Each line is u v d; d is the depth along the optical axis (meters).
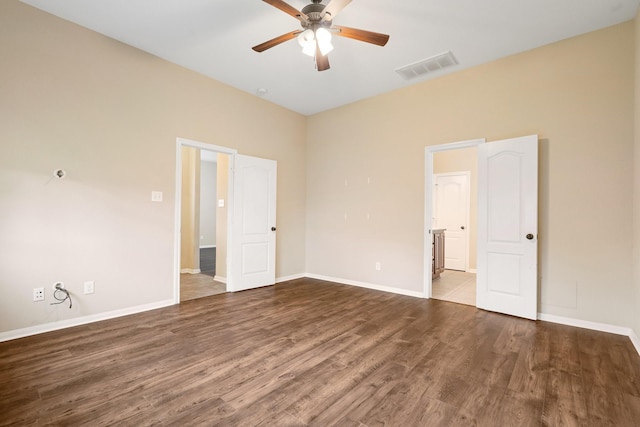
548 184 3.21
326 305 3.73
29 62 2.70
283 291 4.42
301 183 5.44
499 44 3.21
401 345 2.58
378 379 2.04
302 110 5.28
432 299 4.02
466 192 6.27
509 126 3.45
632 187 2.80
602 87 2.95
